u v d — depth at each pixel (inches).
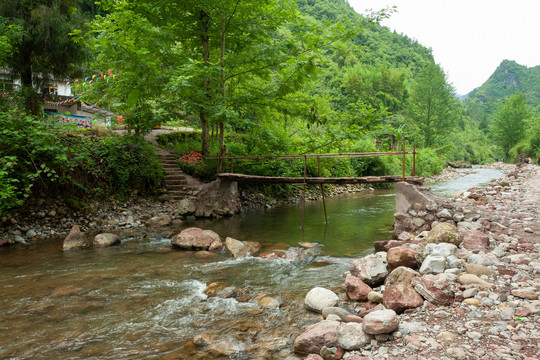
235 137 714.2
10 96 419.8
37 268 243.1
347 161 892.6
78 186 386.9
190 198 461.4
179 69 418.0
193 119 980.6
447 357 108.3
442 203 299.9
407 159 1220.5
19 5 462.9
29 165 355.9
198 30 484.7
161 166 489.4
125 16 420.8
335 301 171.3
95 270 240.2
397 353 115.8
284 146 622.2
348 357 116.6
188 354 132.1
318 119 514.6
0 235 314.7
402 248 208.1
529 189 526.3
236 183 519.8
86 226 364.5
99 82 481.1
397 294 156.6
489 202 399.2
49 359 129.2
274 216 477.7
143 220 403.5
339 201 645.3
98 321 161.6
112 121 677.3
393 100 2972.4
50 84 568.1
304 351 130.3
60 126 380.2
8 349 136.3
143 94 445.7
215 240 309.9
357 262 209.5
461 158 2768.2
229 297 191.2
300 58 431.2
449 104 2230.6
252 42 483.2
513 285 157.8
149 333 150.0
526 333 118.1
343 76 3036.4
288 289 202.4
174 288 205.5
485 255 197.0
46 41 468.8
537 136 2107.5
